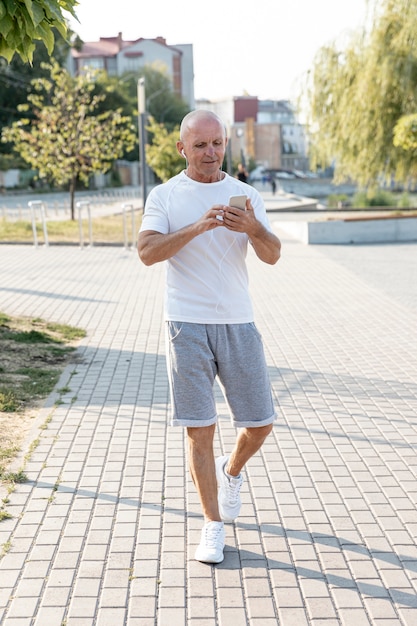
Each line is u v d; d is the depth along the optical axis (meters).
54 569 3.60
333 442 5.33
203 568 3.62
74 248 18.45
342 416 5.91
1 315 9.61
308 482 4.63
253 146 106.81
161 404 6.18
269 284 12.73
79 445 5.23
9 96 58.12
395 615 3.23
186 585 3.47
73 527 4.02
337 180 25.59
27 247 18.67
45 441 5.29
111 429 5.56
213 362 3.68
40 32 5.09
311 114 24.98
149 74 85.88
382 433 5.51
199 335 3.61
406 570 3.59
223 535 3.71
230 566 3.64
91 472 4.76
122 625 3.17
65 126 25.42
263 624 3.17
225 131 3.63
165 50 106.31
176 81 107.62
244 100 134.25
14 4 4.88
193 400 3.63
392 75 22.62
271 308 10.58
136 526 4.04
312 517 4.15
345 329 9.20
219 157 3.59
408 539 3.89
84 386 6.70
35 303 10.83
